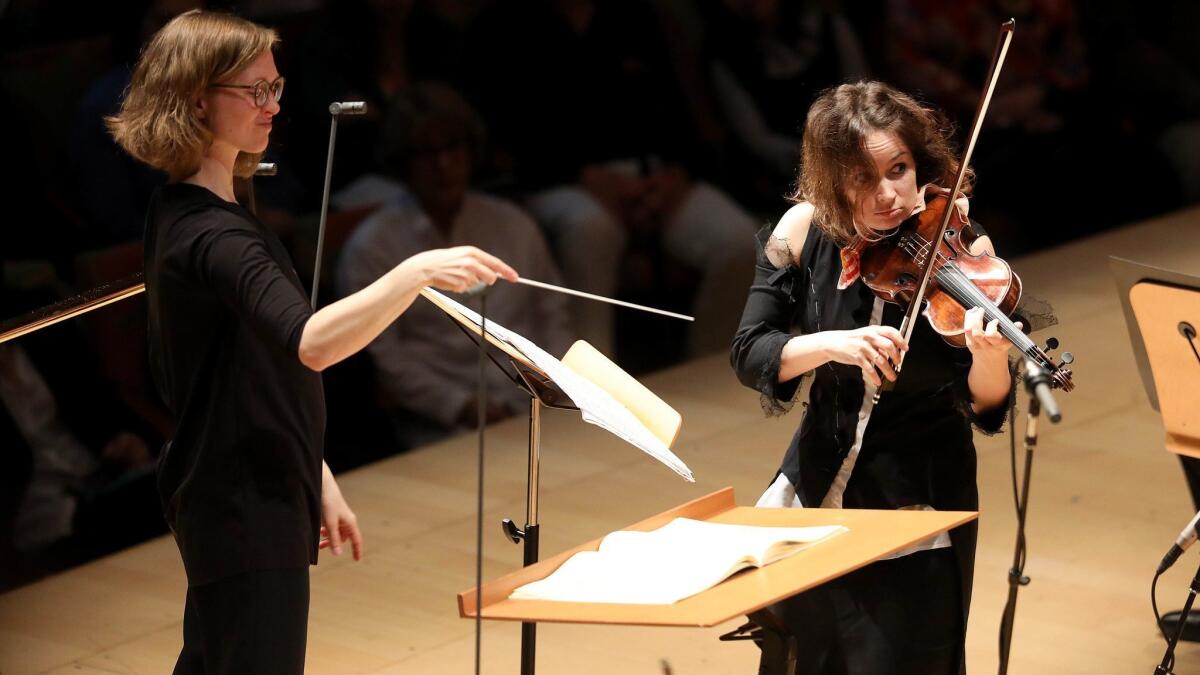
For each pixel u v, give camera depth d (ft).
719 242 58.70
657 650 34.30
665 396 51.80
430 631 35.45
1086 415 48.37
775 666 24.27
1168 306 27.07
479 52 54.44
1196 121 75.46
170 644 35.60
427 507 43.09
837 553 21.33
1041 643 34.14
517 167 56.18
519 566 39.04
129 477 44.47
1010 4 72.23
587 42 56.80
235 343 21.88
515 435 48.67
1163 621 34.19
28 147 46.01
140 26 47.24
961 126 71.31
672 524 23.06
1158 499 42.14
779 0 61.82
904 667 25.38
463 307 21.61
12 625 36.70
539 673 33.24
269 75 22.38
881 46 68.44
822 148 25.68
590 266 55.83
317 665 33.68
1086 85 74.64
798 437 27.25
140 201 46.88
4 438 44.06
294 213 50.19
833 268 26.76
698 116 60.08
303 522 22.59
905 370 25.86
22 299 46.01
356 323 20.02
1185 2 79.25
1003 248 68.18
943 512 22.59
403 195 50.24
